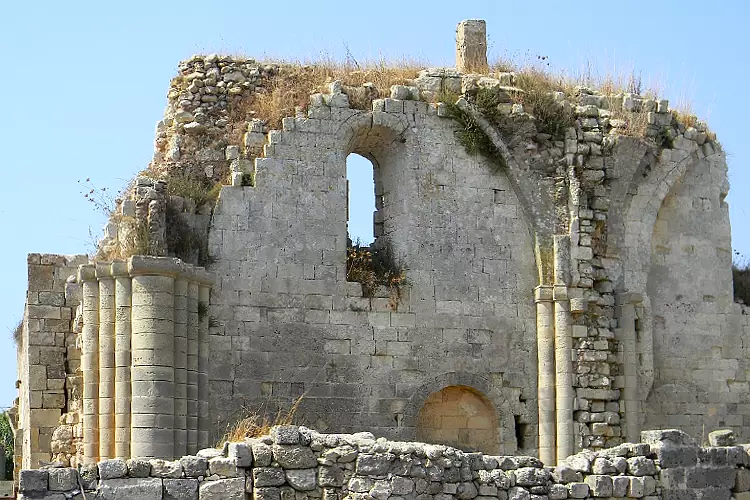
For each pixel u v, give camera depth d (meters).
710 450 26.56
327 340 37.50
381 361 37.97
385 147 40.09
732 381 42.34
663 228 42.12
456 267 39.25
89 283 35.09
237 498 23.20
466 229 39.53
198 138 38.88
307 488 23.67
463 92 40.09
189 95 39.12
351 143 39.19
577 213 40.28
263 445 23.64
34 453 37.84
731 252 43.09
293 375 37.00
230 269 36.91
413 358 38.31
